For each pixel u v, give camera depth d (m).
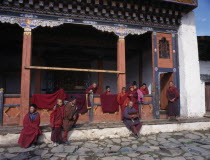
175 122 7.71
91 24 7.83
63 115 6.11
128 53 13.26
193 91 8.68
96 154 5.17
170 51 8.88
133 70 13.50
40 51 11.09
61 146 5.84
